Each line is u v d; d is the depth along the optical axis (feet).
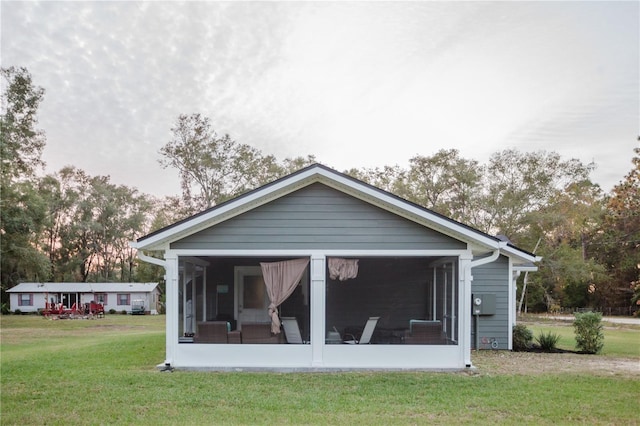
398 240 34.86
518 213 120.98
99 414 22.47
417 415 22.56
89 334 75.82
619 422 21.74
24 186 114.62
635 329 91.56
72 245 190.60
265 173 121.80
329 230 34.88
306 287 45.88
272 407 23.70
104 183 202.08
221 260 47.83
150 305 152.87
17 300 148.25
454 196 126.82
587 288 154.81
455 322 41.73
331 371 33.35
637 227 137.08
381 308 47.85
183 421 21.40
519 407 23.98
